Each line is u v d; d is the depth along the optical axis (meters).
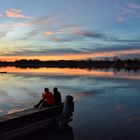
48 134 11.43
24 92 29.48
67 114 12.45
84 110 17.70
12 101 22.23
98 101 22.39
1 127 9.86
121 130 12.41
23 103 21.12
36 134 11.38
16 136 10.30
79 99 23.70
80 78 57.81
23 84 41.06
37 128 11.35
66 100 12.57
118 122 14.05
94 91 31.20
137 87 36.81
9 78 56.69
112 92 30.05
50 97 12.69
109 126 13.16
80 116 15.59
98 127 12.95
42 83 43.22
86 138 11.06
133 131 12.25
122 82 46.69
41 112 11.67
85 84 41.88
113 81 49.06
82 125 13.30
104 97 25.34
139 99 23.80
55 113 12.56
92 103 21.12
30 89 33.00
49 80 50.69
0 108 18.86
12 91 30.62
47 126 11.94
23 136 10.65
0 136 9.80
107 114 16.28
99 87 36.81
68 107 12.52
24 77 60.62
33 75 69.75
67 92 29.95
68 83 43.75
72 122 13.95
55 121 12.12
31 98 24.16
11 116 10.62
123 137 11.25
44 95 12.73
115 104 20.52
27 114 10.96
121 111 17.38
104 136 11.38
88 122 14.02
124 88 35.28
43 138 10.86
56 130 11.98
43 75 70.06
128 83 44.50
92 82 46.38
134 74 80.00
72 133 11.78
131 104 20.61
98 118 15.09
